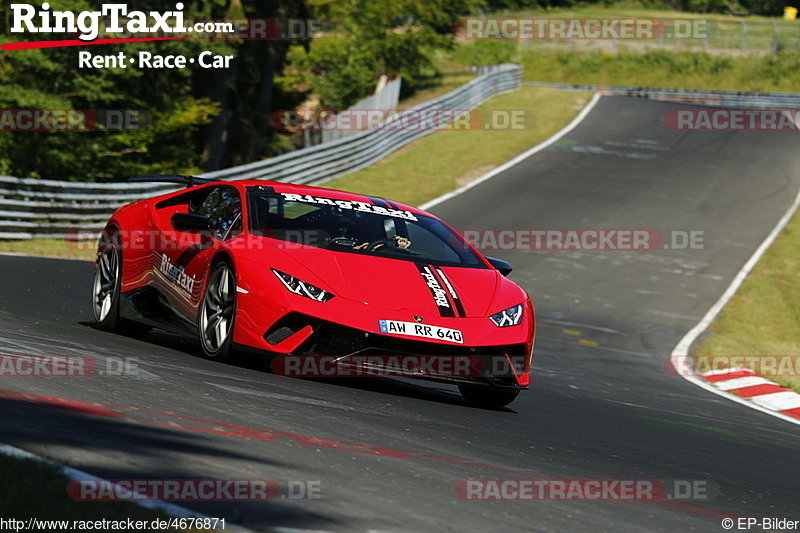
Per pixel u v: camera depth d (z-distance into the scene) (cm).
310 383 2164
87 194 6400
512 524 1209
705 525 1358
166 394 1723
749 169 10469
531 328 2309
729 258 6969
